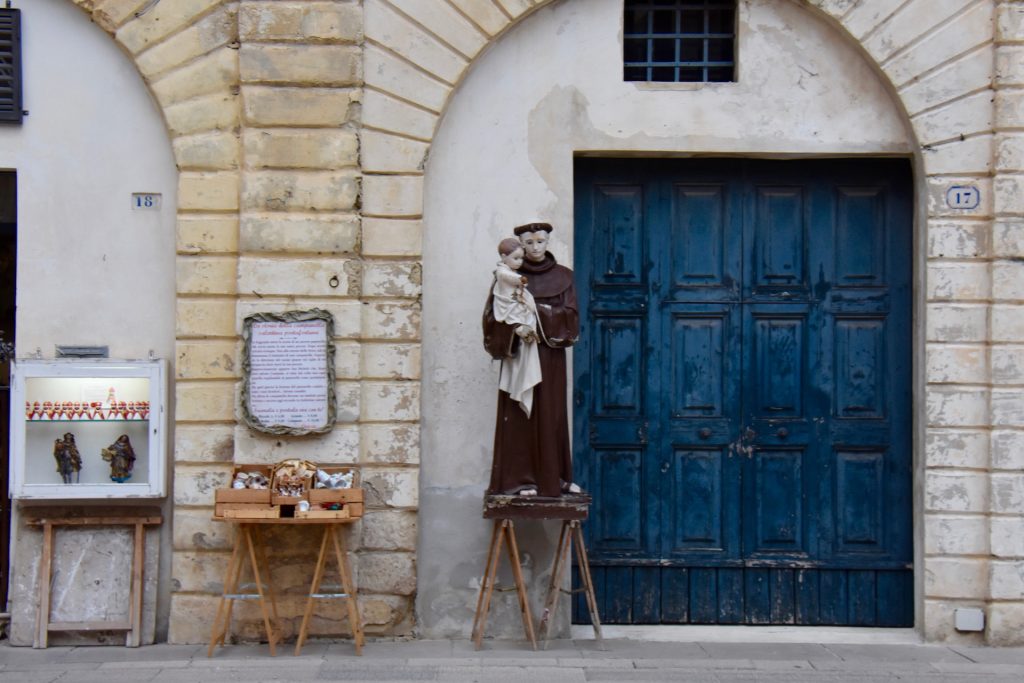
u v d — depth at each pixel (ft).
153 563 24.00
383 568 23.81
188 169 23.91
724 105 24.56
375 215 23.94
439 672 21.44
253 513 21.86
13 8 24.18
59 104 24.32
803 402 25.21
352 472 23.39
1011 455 23.70
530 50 24.52
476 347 24.44
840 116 24.58
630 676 21.39
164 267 24.38
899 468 25.08
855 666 22.24
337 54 23.80
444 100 24.04
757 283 25.27
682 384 25.23
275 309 23.59
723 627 24.98
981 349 23.93
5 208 25.26
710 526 25.20
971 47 23.93
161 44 23.97
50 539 23.75
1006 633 23.65
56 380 23.82
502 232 24.44
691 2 25.32
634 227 25.29
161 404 23.80
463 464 24.38
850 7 24.09
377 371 23.91
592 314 25.22
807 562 25.12
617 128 24.52
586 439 25.14
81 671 21.44
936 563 23.91
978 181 23.97
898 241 25.17
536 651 23.06
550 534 24.27
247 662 21.99
